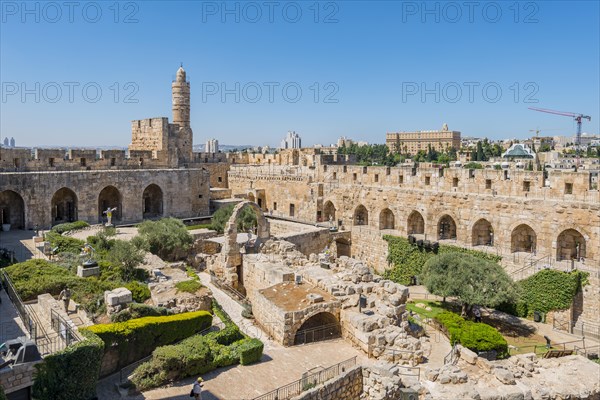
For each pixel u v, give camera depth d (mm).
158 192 67500
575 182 44000
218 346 25969
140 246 42375
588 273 41969
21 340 18359
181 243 49219
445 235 56656
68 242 42781
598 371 29562
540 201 46156
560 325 42312
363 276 35219
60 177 55875
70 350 19391
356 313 30109
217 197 78562
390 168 60938
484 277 39875
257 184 82625
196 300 31641
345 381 23312
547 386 27266
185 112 88250
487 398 23719
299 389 22641
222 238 54406
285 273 35875
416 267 55969
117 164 66188
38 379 18109
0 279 30281
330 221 69438
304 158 94562
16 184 52438
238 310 34875
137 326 24766
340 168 67750
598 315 41312
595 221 42375
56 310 24344
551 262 45125
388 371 23828
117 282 32656
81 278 31703
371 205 63344
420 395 23250
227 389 22672
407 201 58531
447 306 44562
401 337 27969
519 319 44250
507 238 48938
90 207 58688
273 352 27578
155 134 76438
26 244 45906
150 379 22422
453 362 27969
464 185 52812
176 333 26578
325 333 30531
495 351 30984
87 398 19859
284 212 77062
